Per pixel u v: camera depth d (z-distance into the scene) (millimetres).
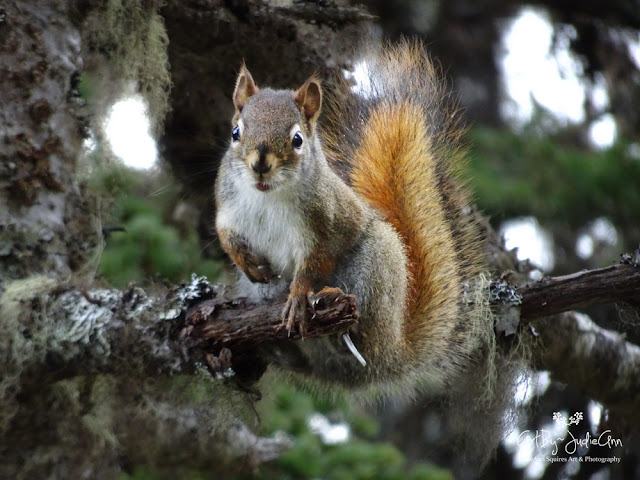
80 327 7301
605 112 18438
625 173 16422
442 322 9617
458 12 18859
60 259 7902
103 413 7848
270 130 8445
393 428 15695
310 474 11484
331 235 8727
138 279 11164
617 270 8891
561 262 16672
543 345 11070
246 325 7590
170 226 12086
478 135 16688
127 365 7410
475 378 10000
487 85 18828
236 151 8633
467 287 9734
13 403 7238
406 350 9453
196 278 7793
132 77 9227
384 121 10383
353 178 10375
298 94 8891
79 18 8336
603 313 13805
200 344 7555
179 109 11875
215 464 11016
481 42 18891
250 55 11344
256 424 9633
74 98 8227
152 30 9422
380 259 9039
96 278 9336
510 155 16641
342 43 11812
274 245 8844
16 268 7617
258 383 9164
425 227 10055
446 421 13289
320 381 9312
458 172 10625
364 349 8977
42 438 7574
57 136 8023
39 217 7828
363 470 11656
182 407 9133
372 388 9438
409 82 10656
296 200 8570
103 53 9047
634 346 12211
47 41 8031
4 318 7219
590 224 16625
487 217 11922
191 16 10625
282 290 9062
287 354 8812
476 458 10297
